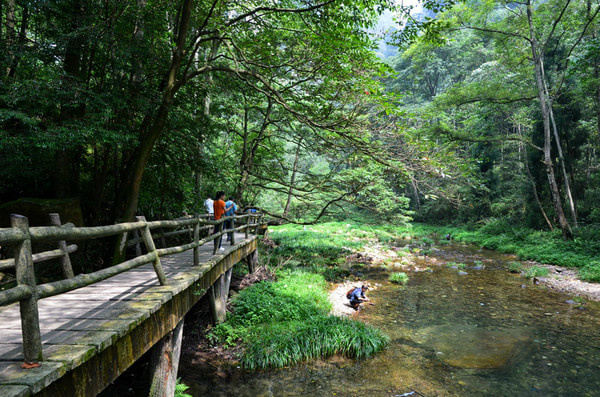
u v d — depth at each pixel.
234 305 8.66
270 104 13.77
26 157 6.36
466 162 8.95
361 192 12.26
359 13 7.39
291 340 6.95
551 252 17.12
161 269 4.34
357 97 7.62
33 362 2.24
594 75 17.72
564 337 8.13
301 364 6.64
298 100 8.66
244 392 5.65
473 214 32.69
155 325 3.89
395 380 6.10
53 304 3.67
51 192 8.54
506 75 21.30
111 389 5.45
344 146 8.55
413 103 41.97
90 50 7.66
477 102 23.34
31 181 8.34
